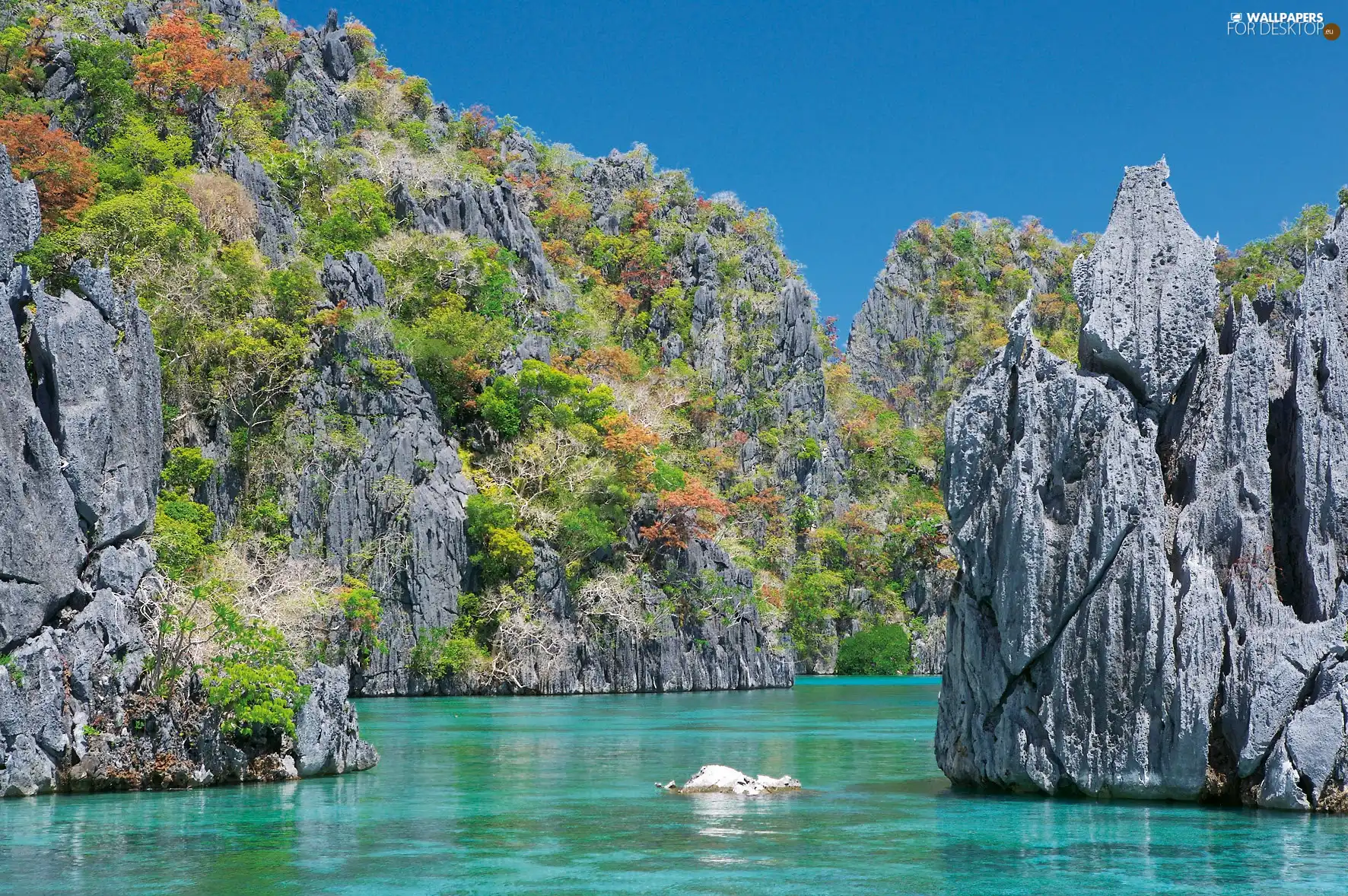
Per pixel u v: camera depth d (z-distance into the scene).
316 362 81.06
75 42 96.88
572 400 92.94
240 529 74.62
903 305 195.75
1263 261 125.00
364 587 73.81
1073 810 23.67
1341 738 22.80
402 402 81.69
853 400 167.25
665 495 89.81
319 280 85.69
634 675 84.38
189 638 28.62
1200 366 26.34
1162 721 23.73
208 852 19.91
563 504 85.88
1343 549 24.20
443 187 114.81
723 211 168.88
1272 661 23.27
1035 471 25.22
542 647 79.06
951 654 27.48
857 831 21.98
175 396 76.50
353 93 132.25
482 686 77.94
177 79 99.38
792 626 119.56
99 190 82.44
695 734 44.88
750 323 151.00
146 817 23.52
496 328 94.75
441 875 18.09
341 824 22.88
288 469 77.88
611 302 140.50
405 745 40.41
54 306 29.44
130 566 29.17
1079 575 24.58
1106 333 26.20
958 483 26.42
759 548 123.69
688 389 134.00
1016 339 26.44
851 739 42.28
